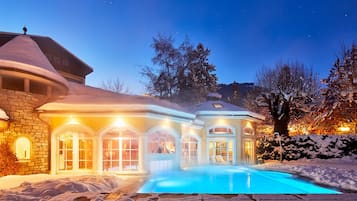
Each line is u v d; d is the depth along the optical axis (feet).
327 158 77.25
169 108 52.54
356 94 82.84
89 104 48.47
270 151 83.46
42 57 55.16
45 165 49.52
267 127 109.70
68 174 48.24
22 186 30.19
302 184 40.86
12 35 68.33
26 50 53.83
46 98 51.75
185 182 46.34
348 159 74.49
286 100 90.63
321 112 91.25
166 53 122.93
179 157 56.95
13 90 47.21
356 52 87.71
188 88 121.90
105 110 48.21
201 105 74.84
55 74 50.80
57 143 50.01
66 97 54.03
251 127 75.61
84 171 48.83
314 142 79.92
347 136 77.56
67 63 78.64
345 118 84.89
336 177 42.16
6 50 51.75
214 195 25.21
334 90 89.30
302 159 78.79
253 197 24.06
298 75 98.78
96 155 48.55
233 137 69.10
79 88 66.18
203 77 129.29
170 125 55.01
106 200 23.22
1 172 42.91
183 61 123.85
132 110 47.80
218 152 69.21
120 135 49.06
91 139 49.44
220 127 69.72
